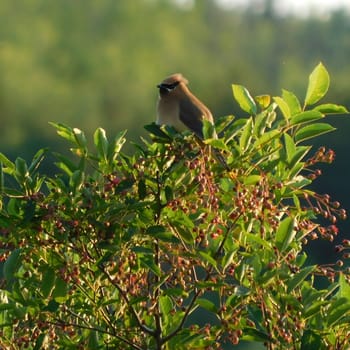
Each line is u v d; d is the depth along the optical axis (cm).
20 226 1145
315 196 1197
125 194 1154
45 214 1140
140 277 1189
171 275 1178
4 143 7231
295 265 1193
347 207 5388
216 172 1177
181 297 1220
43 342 1180
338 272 1177
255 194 1149
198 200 1162
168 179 1178
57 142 7256
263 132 1185
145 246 1190
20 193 1157
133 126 8112
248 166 1180
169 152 1174
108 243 1148
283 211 1174
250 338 1162
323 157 1210
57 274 1160
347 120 5616
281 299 1148
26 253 1170
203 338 1176
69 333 1230
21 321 1209
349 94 6238
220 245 1162
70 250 1201
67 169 1203
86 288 1214
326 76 1190
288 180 1205
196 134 1188
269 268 1130
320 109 1198
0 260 1170
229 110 7362
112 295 1230
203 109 1474
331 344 1161
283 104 1182
